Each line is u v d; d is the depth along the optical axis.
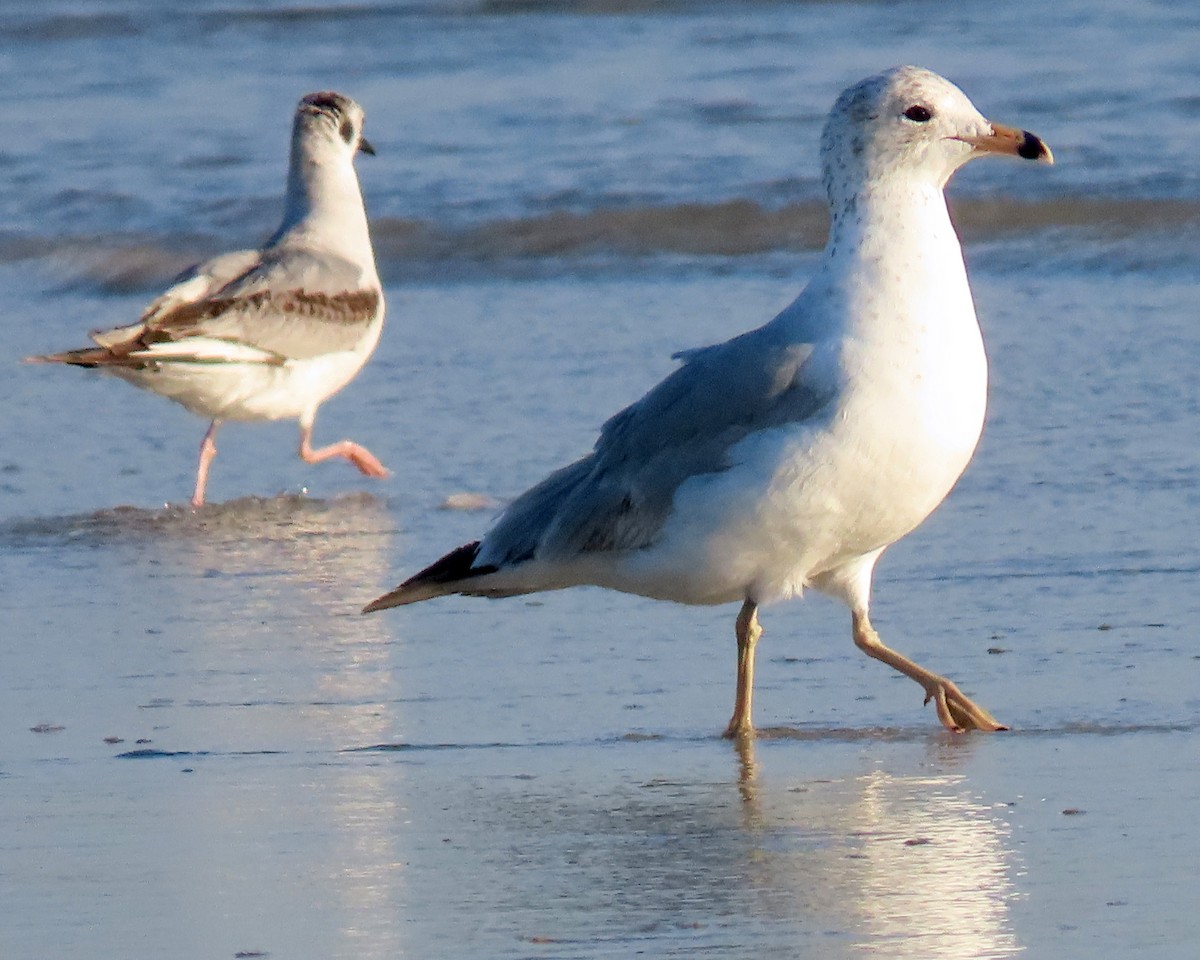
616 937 7.73
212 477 17.28
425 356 20.42
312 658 12.09
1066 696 10.79
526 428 17.59
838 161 10.32
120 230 26.95
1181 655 11.32
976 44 35.62
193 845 8.98
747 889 8.21
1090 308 20.62
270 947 7.77
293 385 17.59
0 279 25.56
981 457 15.88
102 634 12.73
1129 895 7.99
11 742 10.64
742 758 10.09
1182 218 24.05
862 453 9.95
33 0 46.25
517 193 26.83
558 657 11.97
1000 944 7.56
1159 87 30.83
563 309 22.11
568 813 9.30
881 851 8.62
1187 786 9.27
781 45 36.91
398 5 43.44
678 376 10.52
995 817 8.99
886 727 10.52
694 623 12.52
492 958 7.57
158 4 44.91
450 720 10.86
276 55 39.03
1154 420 16.53
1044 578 12.95
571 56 37.06
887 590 12.95
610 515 10.46
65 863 8.79
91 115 33.94
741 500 10.06
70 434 18.61
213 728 10.80
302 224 18.78
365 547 14.84
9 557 14.76
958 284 10.23
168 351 17.14
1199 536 13.59
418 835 9.03
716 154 28.45
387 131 31.00
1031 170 26.12
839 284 10.19
